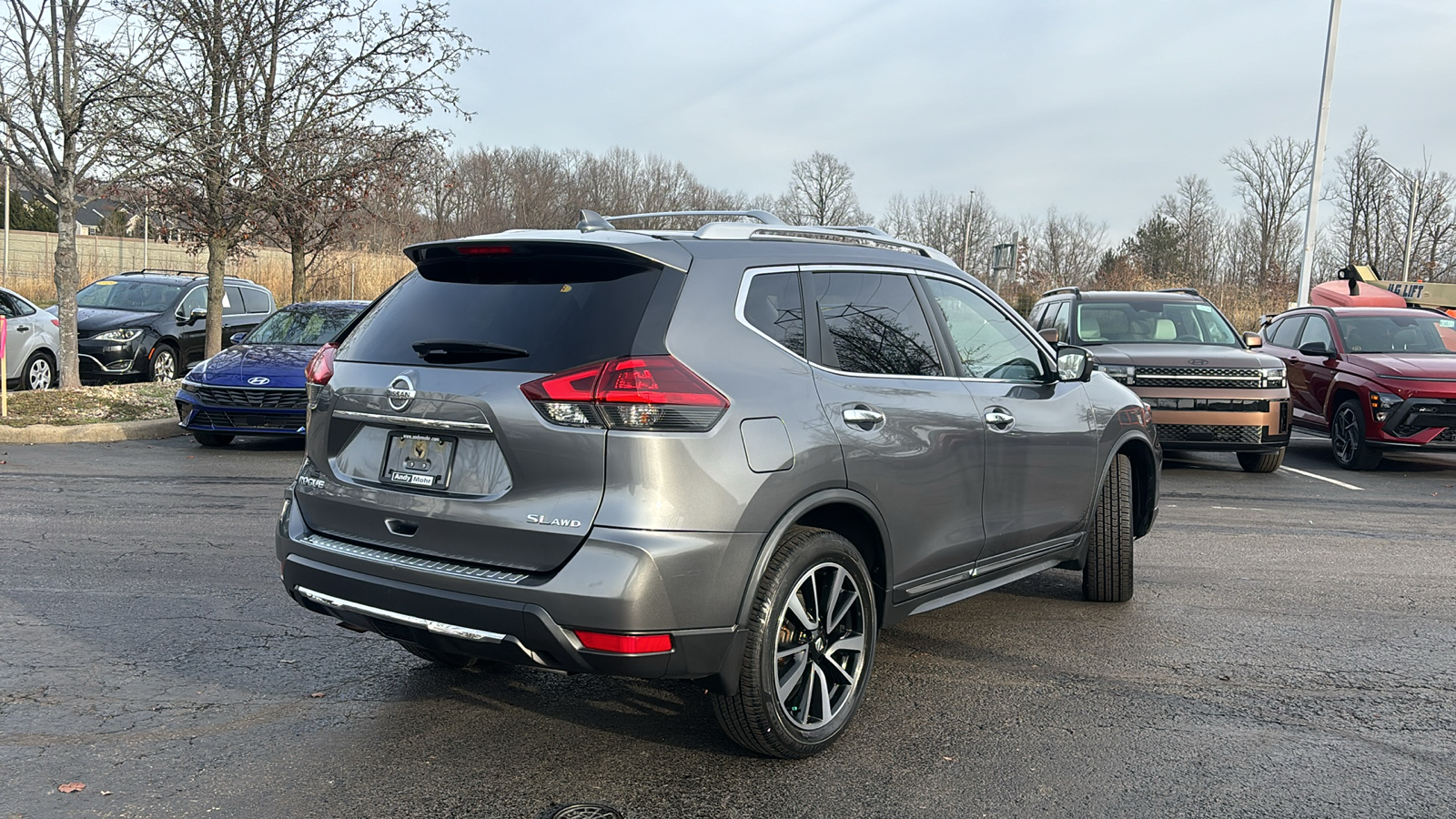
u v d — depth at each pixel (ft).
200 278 55.47
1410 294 64.08
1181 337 37.04
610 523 9.90
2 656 14.28
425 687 13.65
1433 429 34.55
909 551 12.78
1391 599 18.95
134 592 17.47
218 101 44.50
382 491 11.21
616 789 10.77
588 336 10.41
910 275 13.94
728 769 11.30
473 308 11.35
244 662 14.34
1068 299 39.68
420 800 10.46
